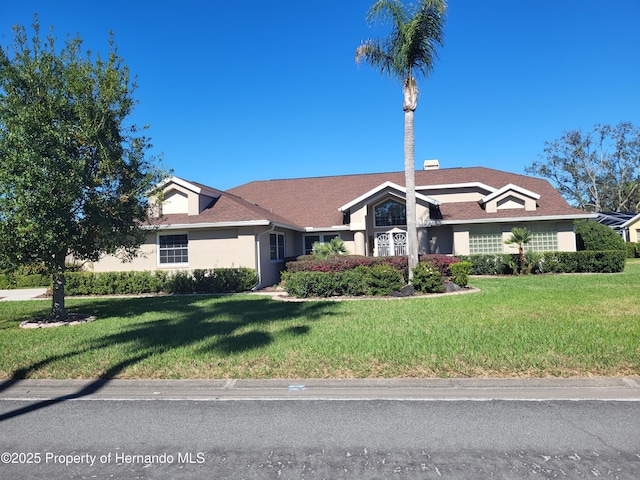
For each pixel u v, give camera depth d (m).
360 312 11.42
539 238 23.95
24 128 9.80
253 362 7.13
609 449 4.25
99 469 4.07
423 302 12.92
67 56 10.95
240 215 18.84
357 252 23.08
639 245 35.31
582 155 52.56
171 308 13.32
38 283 23.05
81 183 10.38
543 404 5.43
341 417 5.16
